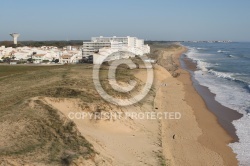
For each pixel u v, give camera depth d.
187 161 32.03
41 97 37.94
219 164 32.00
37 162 21.73
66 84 54.09
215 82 84.25
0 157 21.75
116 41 155.88
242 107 55.94
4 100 43.59
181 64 133.62
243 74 100.25
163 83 78.50
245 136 40.81
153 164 28.34
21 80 67.31
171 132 40.88
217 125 45.47
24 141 25.56
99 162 24.05
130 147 31.44
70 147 25.23
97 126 35.53
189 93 69.00
